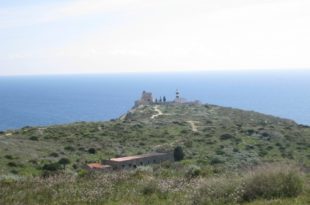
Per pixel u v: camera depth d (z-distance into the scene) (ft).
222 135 312.91
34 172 177.37
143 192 62.64
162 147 267.39
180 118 421.59
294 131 347.36
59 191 64.03
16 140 271.08
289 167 57.98
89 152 254.68
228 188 55.88
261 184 54.08
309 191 54.75
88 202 57.11
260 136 313.53
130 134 328.49
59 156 233.35
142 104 546.67
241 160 215.51
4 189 66.03
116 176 77.66
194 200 53.72
